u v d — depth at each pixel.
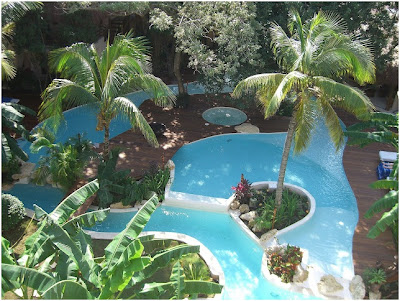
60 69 17.22
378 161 22.89
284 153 17.08
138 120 15.86
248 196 18.97
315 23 15.01
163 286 11.31
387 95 29.81
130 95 29.09
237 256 16.48
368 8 23.50
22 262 11.62
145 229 17.67
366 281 14.92
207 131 25.20
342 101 14.58
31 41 23.88
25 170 20.08
